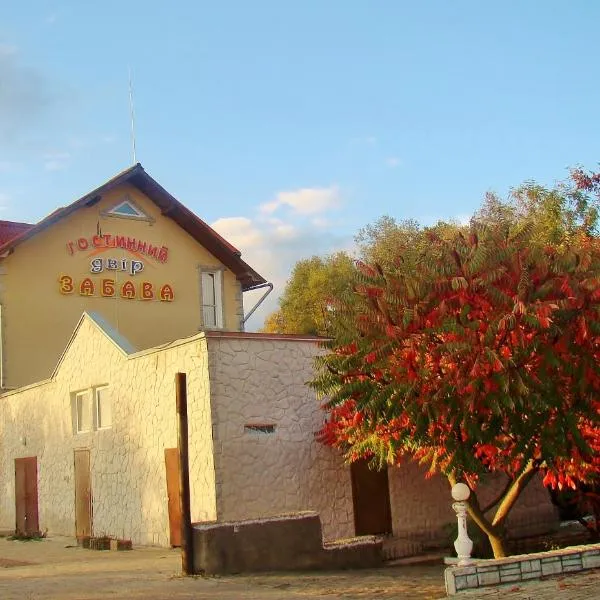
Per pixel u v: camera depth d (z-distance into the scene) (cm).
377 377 1119
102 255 2691
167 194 2798
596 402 1073
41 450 2170
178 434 1258
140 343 2727
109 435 1866
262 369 1578
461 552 988
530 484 1883
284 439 1577
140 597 1052
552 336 1025
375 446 1340
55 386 2117
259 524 1274
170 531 1631
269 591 1088
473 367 992
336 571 1299
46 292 2558
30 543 1909
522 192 2914
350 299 1148
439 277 1063
